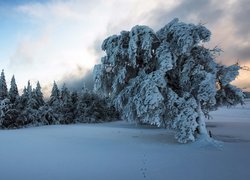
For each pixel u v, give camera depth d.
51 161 12.62
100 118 55.19
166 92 17.11
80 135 24.86
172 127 16.92
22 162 12.47
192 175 9.42
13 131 32.91
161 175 9.56
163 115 17.27
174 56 17.38
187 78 17.53
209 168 10.37
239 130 25.55
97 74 19.64
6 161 12.75
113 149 15.76
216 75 18.83
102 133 26.55
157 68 17.78
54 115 50.00
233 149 14.62
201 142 16.05
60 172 10.43
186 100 17.33
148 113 16.55
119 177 9.49
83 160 12.71
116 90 19.73
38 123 46.94
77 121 53.25
